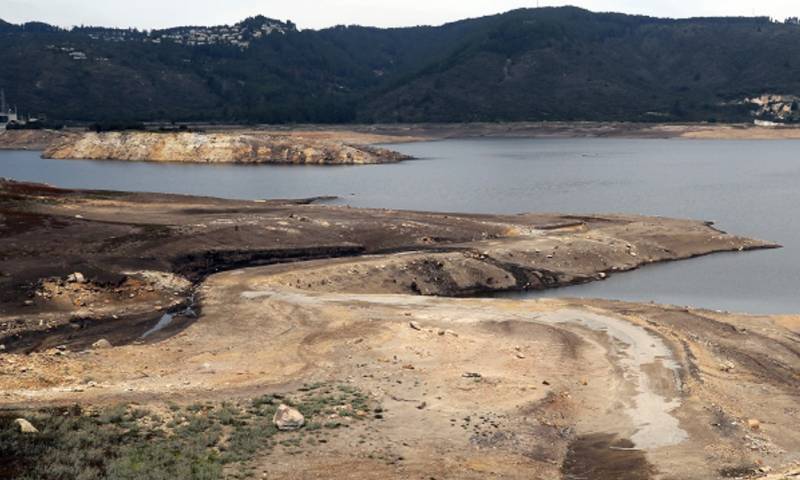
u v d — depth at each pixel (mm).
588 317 50375
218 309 51156
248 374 37219
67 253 62719
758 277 69500
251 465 25625
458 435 29828
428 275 65688
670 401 34875
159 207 90375
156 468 23953
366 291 61469
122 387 33656
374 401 33438
